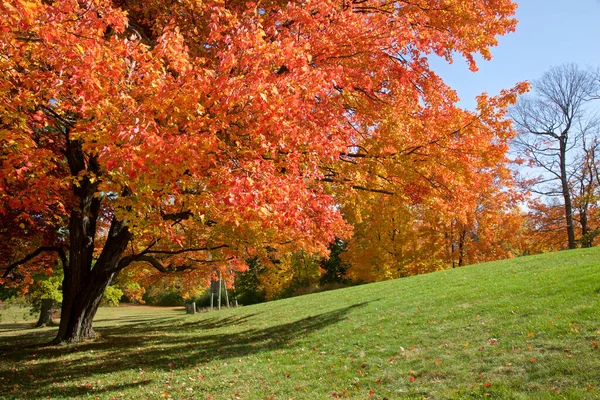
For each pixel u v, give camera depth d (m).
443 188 10.14
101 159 4.20
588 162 28.05
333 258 39.41
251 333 13.67
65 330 13.38
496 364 6.21
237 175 5.09
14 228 12.05
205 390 7.19
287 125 5.26
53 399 7.01
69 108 5.54
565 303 8.07
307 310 16.64
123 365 9.70
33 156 5.61
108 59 4.55
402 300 12.91
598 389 4.81
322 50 7.11
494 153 9.30
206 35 7.68
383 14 8.04
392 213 22.72
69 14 4.48
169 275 19.47
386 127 8.78
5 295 22.64
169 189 5.60
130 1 7.91
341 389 6.51
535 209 29.50
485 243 26.70
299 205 5.60
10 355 11.41
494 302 9.60
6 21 3.99
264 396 6.61
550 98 28.31
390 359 7.55
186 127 5.11
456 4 8.55
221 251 15.59
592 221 29.02
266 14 7.88
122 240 12.98
